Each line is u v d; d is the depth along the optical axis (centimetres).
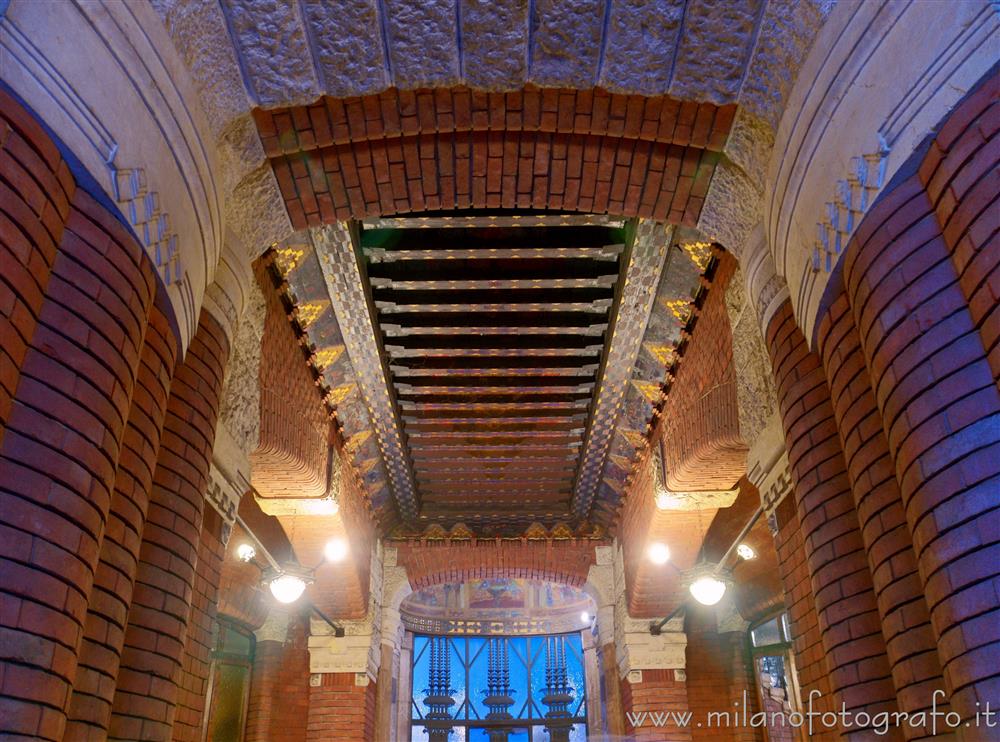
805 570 548
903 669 346
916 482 309
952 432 293
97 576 329
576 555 1306
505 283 796
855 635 402
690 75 438
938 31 314
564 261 802
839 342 398
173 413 431
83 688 312
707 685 1177
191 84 398
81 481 287
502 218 707
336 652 1155
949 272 311
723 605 1216
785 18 397
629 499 1145
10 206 271
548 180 519
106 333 311
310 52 426
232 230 499
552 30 429
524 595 1839
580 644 1789
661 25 420
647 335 851
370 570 1192
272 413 695
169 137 373
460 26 426
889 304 330
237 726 1095
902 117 330
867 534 375
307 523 935
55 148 304
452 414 1038
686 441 811
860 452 380
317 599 1116
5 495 260
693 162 504
